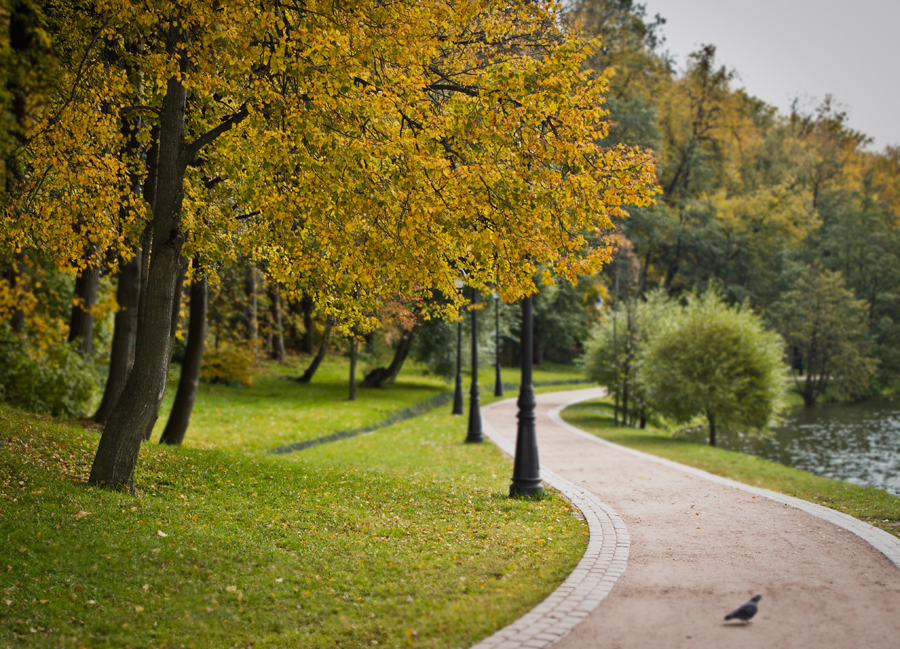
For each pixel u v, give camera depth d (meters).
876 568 7.42
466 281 10.20
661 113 47.94
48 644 5.33
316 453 19.34
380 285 9.62
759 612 6.06
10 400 16.58
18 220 9.70
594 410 36.09
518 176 8.32
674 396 25.31
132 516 8.27
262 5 7.85
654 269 57.28
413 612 6.22
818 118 81.69
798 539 8.82
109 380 15.95
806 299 55.84
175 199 9.29
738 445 31.03
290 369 40.53
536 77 8.28
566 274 9.20
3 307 18.92
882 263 62.28
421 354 37.25
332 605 6.39
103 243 10.41
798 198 59.78
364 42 7.75
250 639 5.68
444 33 9.77
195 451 13.56
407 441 22.16
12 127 7.05
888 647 5.22
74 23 9.05
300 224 9.65
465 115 8.55
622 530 9.48
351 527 9.12
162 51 8.90
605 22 37.16
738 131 62.38
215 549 7.55
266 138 8.09
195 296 15.39
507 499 11.71
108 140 9.88
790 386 60.22
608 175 8.86
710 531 9.36
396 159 8.28
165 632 5.70
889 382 62.66
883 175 80.81
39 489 8.66
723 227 54.81
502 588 6.91
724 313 25.45
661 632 5.60
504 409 33.91
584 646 5.33
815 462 26.08
